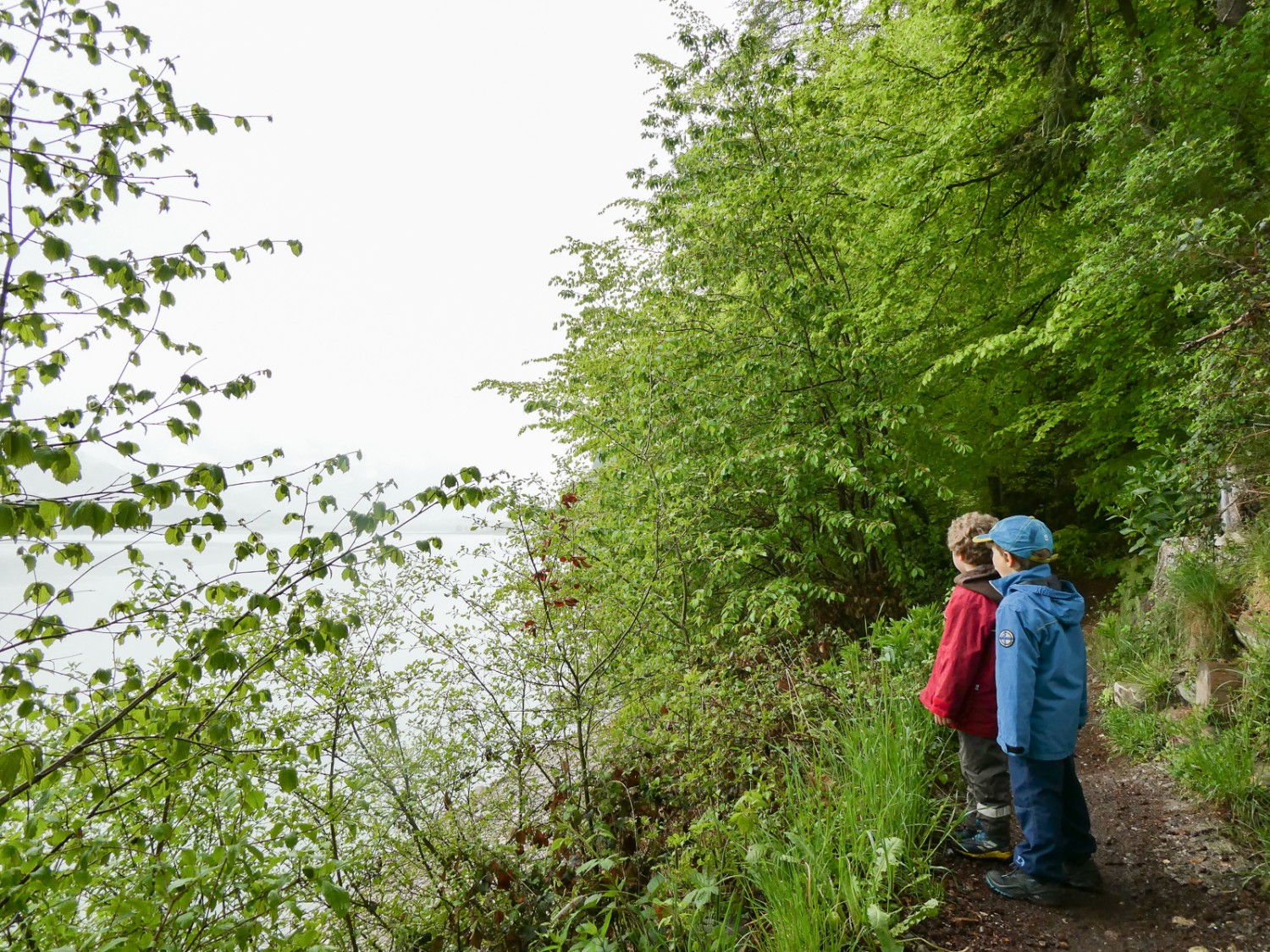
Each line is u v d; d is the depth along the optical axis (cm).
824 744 352
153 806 221
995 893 282
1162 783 354
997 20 760
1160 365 518
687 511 489
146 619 196
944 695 298
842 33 959
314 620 265
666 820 330
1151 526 516
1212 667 385
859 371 677
